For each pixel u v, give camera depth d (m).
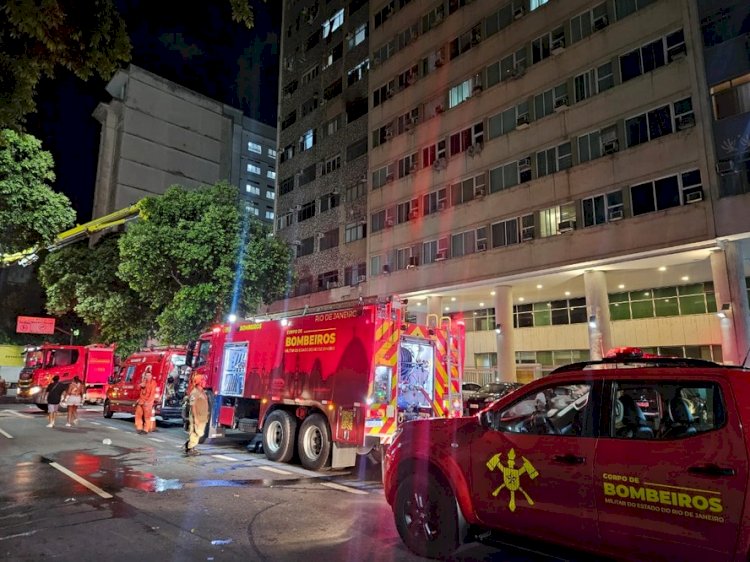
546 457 3.96
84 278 28.53
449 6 27.67
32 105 6.07
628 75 19.52
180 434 14.34
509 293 23.42
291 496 7.07
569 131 21.02
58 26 5.69
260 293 20.52
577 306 25.94
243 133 75.69
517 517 4.08
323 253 34.59
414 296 27.05
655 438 3.53
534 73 22.72
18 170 14.89
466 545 5.18
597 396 3.93
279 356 10.25
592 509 3.64
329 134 35.97
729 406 3.26
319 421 9.14
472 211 24.42
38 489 7.25
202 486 7.60
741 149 16.45
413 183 27.98
